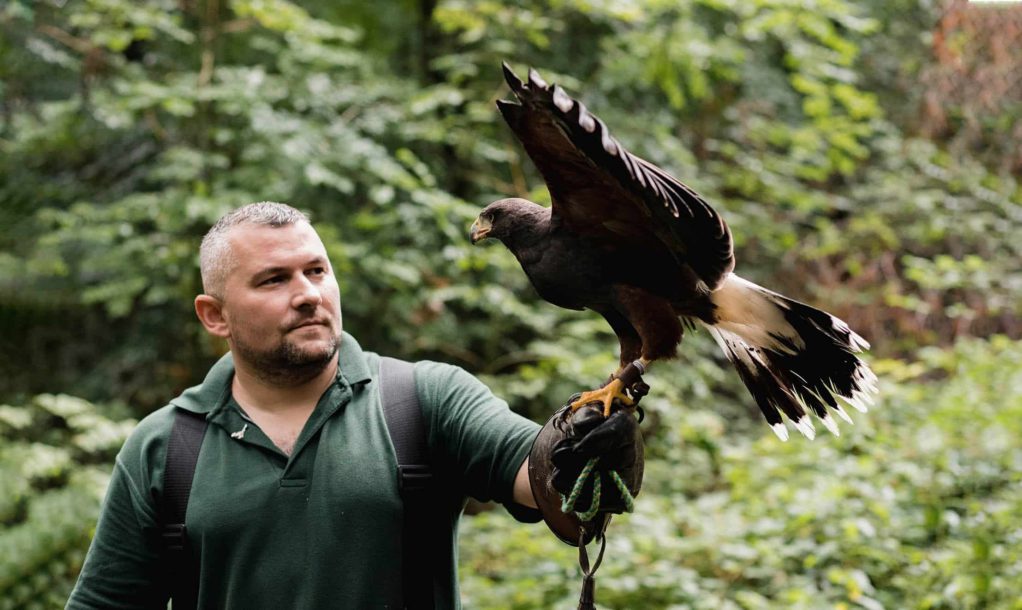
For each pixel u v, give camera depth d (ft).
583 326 23.76
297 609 7.60
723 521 17.01
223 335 8.20
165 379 27.89
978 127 32.42
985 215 29.99
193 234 24.08
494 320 26.32
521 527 19.17
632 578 14.80
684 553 16.42
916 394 22.24
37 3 26.45
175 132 26.76
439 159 27.53
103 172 27.99
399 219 24.41
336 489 7.74
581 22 28.58
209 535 7.71
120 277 24.98
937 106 32.27
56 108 23.84
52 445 24.09
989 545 14.02
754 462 20.22
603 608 15.20
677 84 27.14
